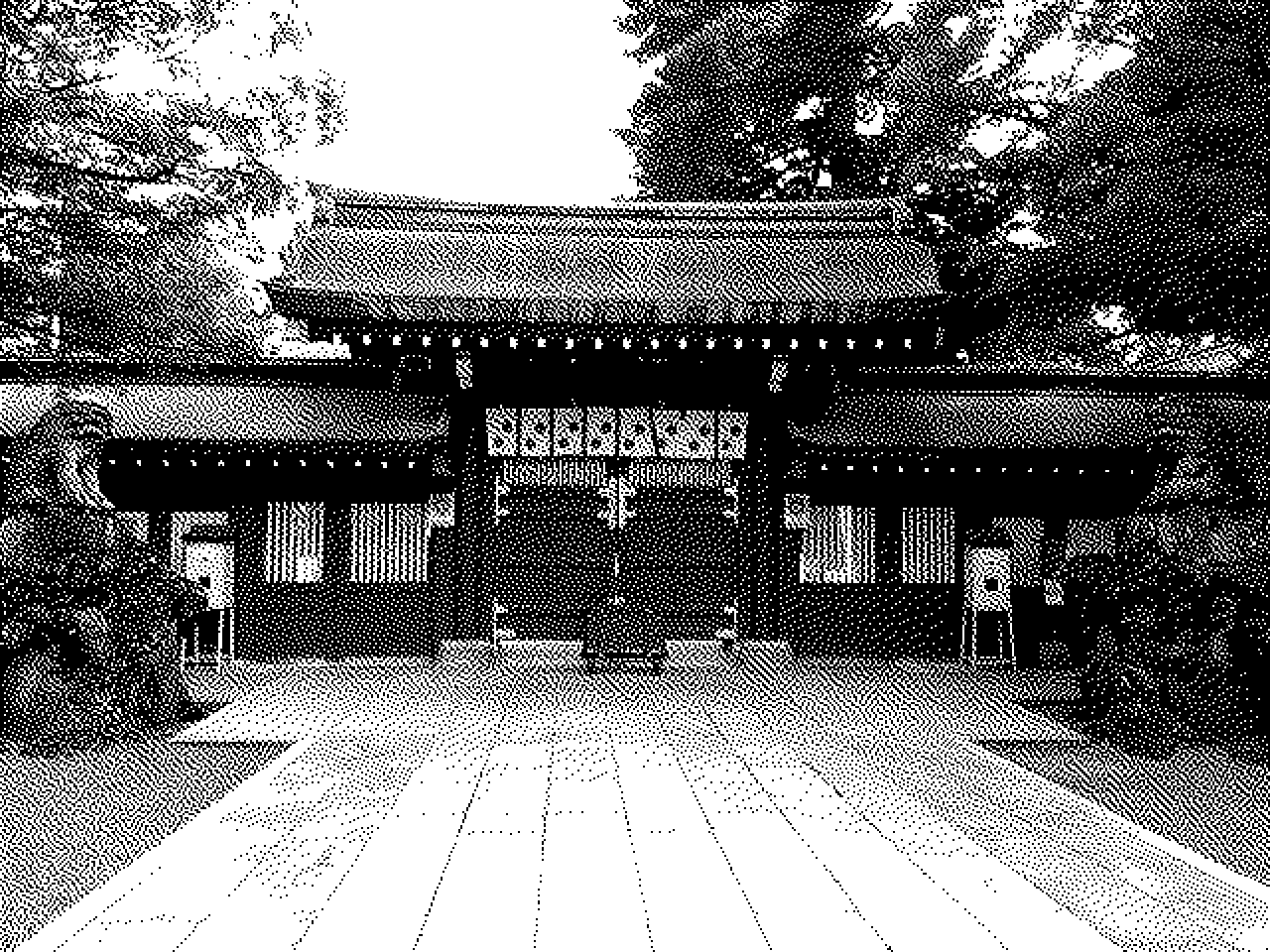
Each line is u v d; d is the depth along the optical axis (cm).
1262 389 756
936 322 1195
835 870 500
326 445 1261
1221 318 884
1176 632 760
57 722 781
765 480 1303
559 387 862
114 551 874
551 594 1373
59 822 586
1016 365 1086
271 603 1330
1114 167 945
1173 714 754
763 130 1789
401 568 1390
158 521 959
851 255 1596
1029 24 1493
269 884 483
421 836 555
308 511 1362
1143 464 900
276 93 1513
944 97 1631
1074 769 705
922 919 436
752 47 1783
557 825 576
